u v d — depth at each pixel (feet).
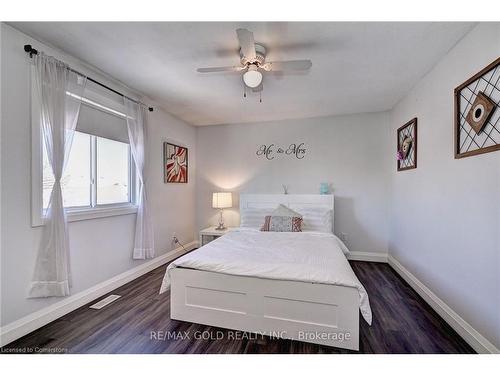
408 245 9.45
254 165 13.89
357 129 12.31
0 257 5.52
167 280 6.67
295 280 5.69
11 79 5.69
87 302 7.66
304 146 13.10
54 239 6.45
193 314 6.50
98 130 8.24
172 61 7.22
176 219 12.86
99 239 8.21
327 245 8.30
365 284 9.27
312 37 6.01
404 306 7.50
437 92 7.26
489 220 5.13
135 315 6.94
